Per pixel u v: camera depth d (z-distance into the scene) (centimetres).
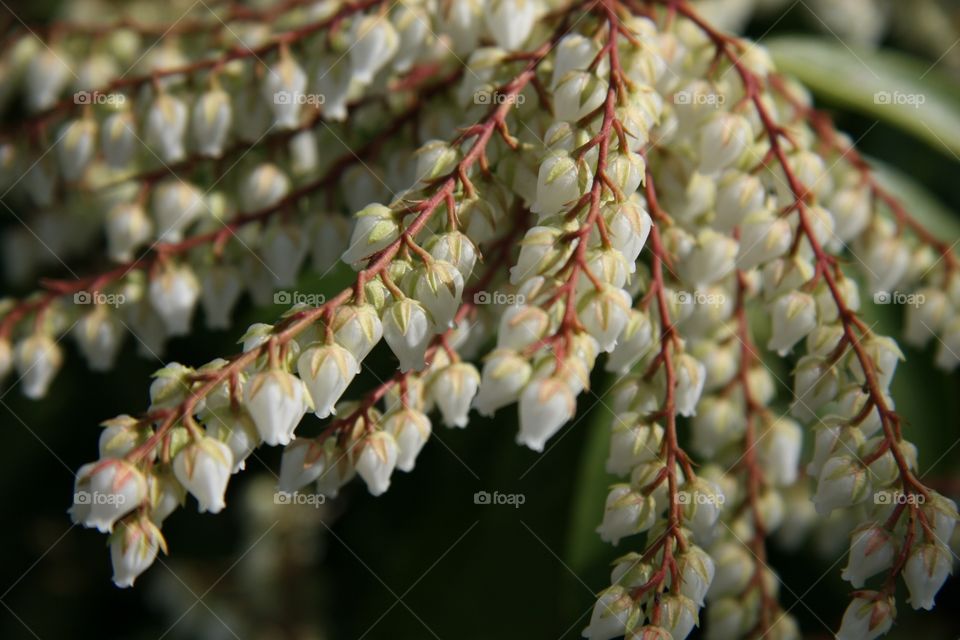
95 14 33
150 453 21
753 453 25
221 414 21
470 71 24
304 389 21
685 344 25
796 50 31
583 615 27
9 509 35
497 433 31
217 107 26
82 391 33
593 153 22
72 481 35
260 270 27
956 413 30
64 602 36
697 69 25
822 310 23
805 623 31
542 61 24
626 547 28
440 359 23
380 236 21
